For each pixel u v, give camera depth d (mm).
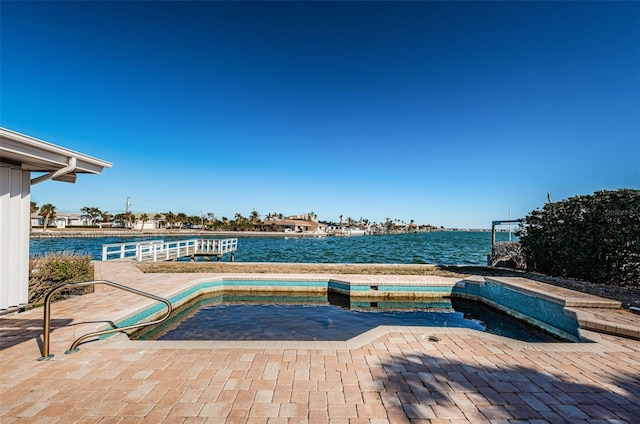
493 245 13914
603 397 3051
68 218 75562
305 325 6988
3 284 3654
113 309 5984
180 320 7305
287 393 3062
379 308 8633
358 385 3234
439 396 3039
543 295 6535
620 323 4996
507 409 2824
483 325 7273
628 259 8297
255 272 11055
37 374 3406
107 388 3125
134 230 71562
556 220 10539
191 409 2781
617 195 8492
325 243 52875
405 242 58531
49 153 3605
